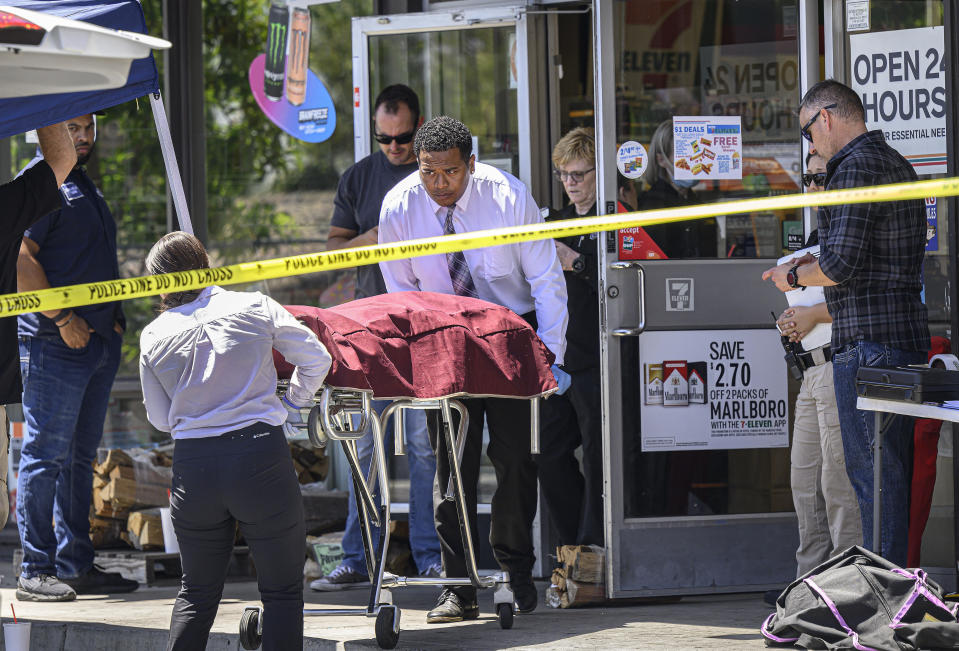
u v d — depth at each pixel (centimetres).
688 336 2117
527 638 1706
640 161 2131
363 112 2538
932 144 2108
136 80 1638
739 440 2134
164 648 1814
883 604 1530
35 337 2209
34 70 1176
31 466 2212
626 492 2089
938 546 2008
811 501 1958
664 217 1268
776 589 2072
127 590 2328
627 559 2052
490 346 1727
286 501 1463
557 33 2464
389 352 1645
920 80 2117
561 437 2258
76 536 2289
